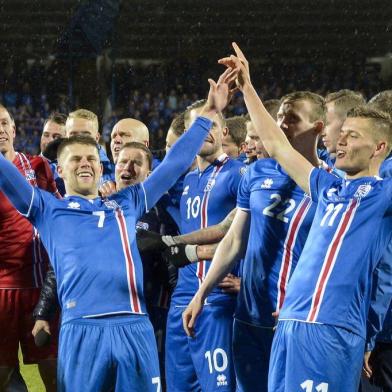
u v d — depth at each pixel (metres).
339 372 9.63
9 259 13.61
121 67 56.81
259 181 11.32
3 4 60.84
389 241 9.92
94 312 10.33
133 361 10.33
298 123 11.05
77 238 10.53
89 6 57.38
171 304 13.19
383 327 11.20
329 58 61.59
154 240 12.18
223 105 11.51
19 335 13.81
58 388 10.55
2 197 13.43
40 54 60.09
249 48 62.09
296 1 62.34
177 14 62.12
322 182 10.30
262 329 11.30
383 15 61.88
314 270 9.88
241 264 12.78
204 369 12.68
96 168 10.96
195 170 13.50
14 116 52.44
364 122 10.03
